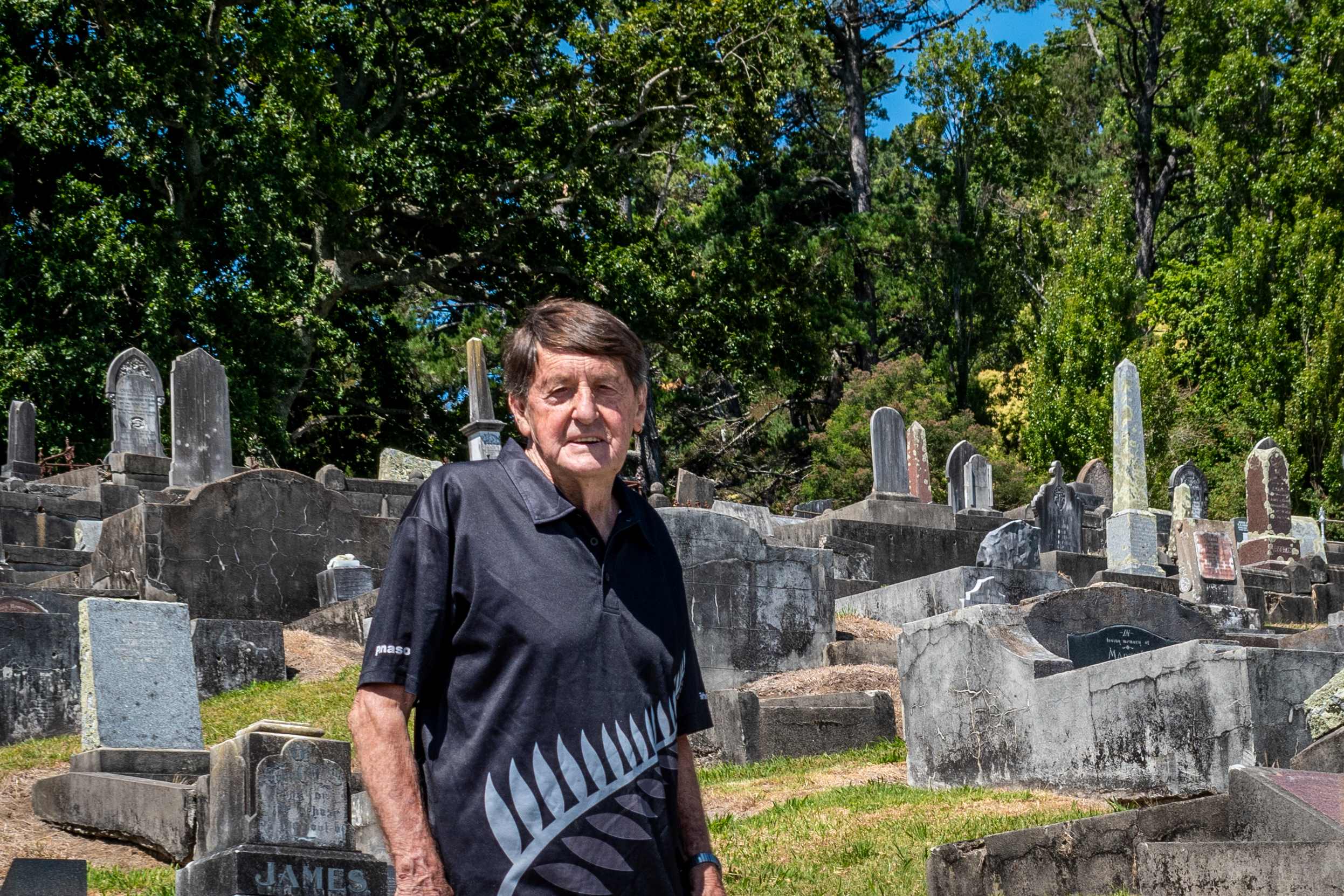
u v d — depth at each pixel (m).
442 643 3.00
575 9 39.00
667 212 54.75
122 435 26.03
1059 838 7.33
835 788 11.48
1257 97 45.59
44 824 10.44
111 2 32.06
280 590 19.69
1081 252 45.22
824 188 56.72
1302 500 40.78
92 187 31.61
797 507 35.12
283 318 35.06
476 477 3.11
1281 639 13.55
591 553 3.08
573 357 3.15
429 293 45.41
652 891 2.95
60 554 21.48
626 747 2.96
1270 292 42.50
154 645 11.16
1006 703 11.01
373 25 37.06
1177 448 42.38
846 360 53.47
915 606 20.47
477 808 2.89
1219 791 9.22
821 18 42.56
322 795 7.73
